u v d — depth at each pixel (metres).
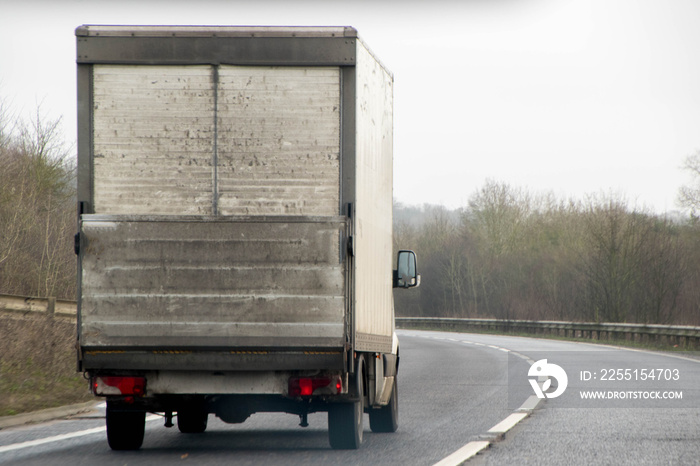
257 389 31.14
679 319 168.62
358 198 32.12
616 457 30.95
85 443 36.12
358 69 32.22
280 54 31.89
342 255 30.75
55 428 41.59
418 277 42.72
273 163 31.77
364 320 33.06
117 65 31.97
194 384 31.25
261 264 30.88
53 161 147.38
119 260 31.08
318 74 31.92
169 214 31.53
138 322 30.91
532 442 35.06
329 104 31.83
